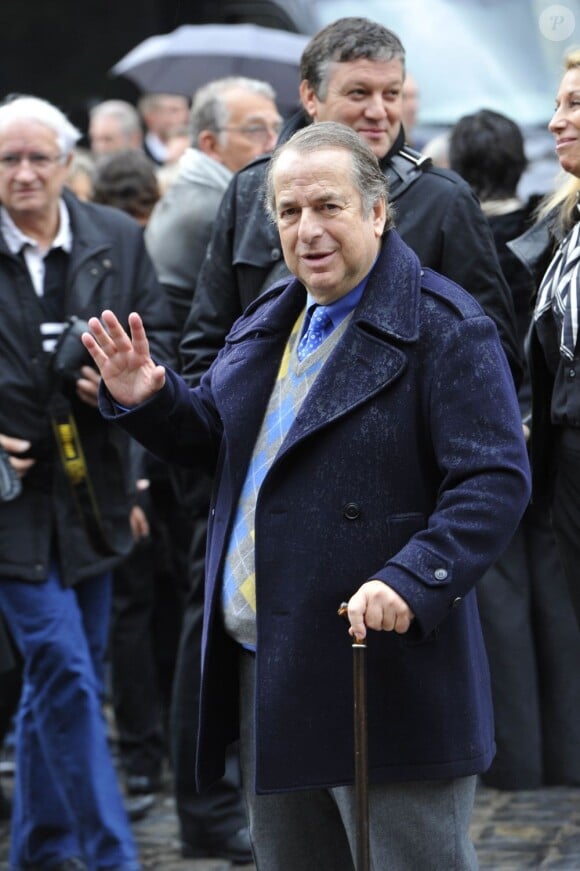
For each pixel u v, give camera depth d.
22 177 5.84
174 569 7.14
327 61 5.02
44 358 5.90
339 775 3.85
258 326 4.12
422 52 12.62
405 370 3.85
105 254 6.05
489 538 3.71
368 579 3.84
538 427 4.92
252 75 10.89
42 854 6.02
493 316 4.98
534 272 5.08
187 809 6.18
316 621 3.85
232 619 4.04
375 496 3.84
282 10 13.08
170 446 4.12
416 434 3.84
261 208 5.25
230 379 4.10
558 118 4.71
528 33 12.62
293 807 4.16
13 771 7.55
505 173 6.67
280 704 3.87
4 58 15.82
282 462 3.87
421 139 12.01
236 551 4.05
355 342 3.88
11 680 6.65
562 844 6.13
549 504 4.95
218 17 13.87
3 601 5.90
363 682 3.66
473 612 4.00
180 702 6.13
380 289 3.92
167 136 10.98
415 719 3.85
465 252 4.96
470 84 12.46
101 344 4.00
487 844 6.16
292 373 4.03
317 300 3.98
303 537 3.87
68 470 5.90
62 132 5.97
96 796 5.74
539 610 6.81
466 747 3.88
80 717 5.79
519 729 6.79
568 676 6.80
